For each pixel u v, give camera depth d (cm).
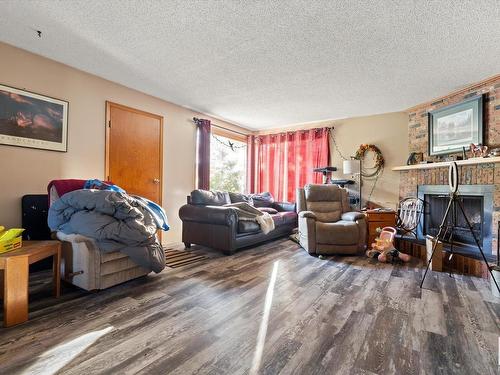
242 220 364
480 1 192
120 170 364
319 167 531
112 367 129
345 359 137
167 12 211
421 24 220
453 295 223
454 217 347
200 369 129
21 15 217
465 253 299
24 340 151
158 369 128
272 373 126
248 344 150
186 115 461
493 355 141
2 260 166
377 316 184
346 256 350
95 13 213
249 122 555
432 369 130
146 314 184
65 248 230
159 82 353
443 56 274
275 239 459
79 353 140
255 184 610
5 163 264
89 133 330
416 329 167
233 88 370
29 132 278
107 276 223
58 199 240
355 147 505
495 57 275
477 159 315
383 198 474
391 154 470
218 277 263
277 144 584
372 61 286
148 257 239
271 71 314
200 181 481
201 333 161
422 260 335
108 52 277
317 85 355
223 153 559
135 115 382
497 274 223
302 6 200
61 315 182
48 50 275
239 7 203
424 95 388
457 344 151
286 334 160
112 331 162
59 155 303
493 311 194
